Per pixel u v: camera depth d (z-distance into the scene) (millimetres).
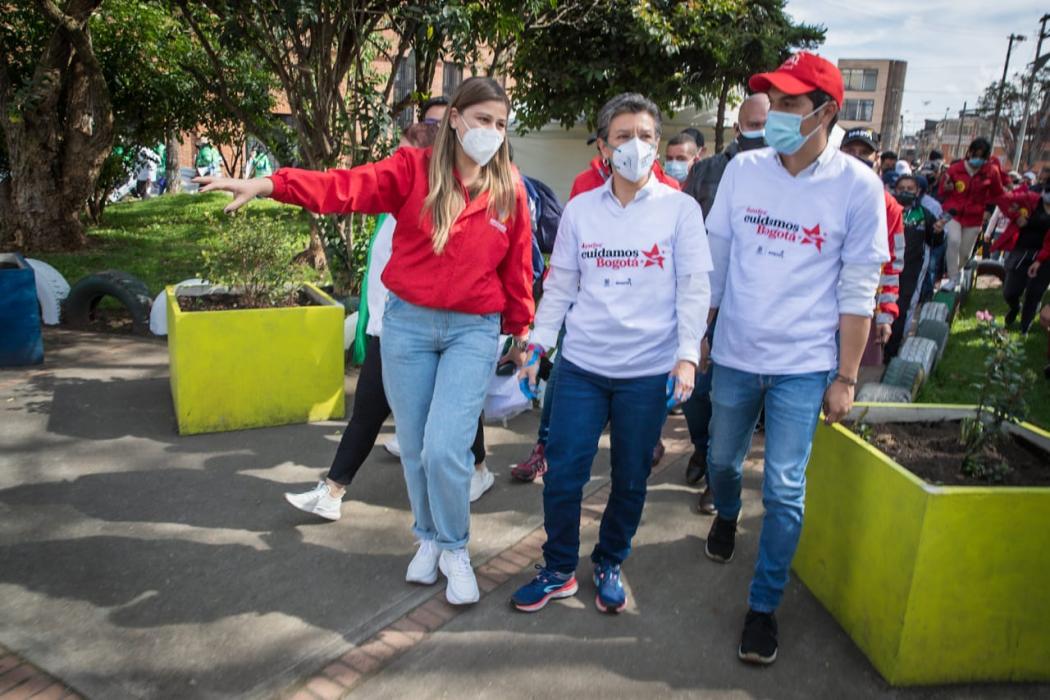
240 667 2750
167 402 5316
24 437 4660
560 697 2674
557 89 9633
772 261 2812
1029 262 8320
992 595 2684
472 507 3998
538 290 4113
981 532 2609
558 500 3041
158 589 3186
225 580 3268
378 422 3695
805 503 3402
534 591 3139
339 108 7117
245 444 4676
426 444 2893
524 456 4664
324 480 3877
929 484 2627
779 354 2816
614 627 3062
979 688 2762
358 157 7102
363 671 2762
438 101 3922
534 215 3959
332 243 7125
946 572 2639
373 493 4090
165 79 12609
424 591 3246
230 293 5391
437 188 2803
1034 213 8211
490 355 3006
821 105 2646
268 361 4871
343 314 5035
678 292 2883
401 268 2920
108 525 3680
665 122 12023
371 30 6820
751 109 4145
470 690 2689
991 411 3111
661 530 3832
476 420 2969
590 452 3002
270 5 6641
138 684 2648
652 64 9438
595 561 3244
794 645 2996
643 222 2879
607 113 2861
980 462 2889
